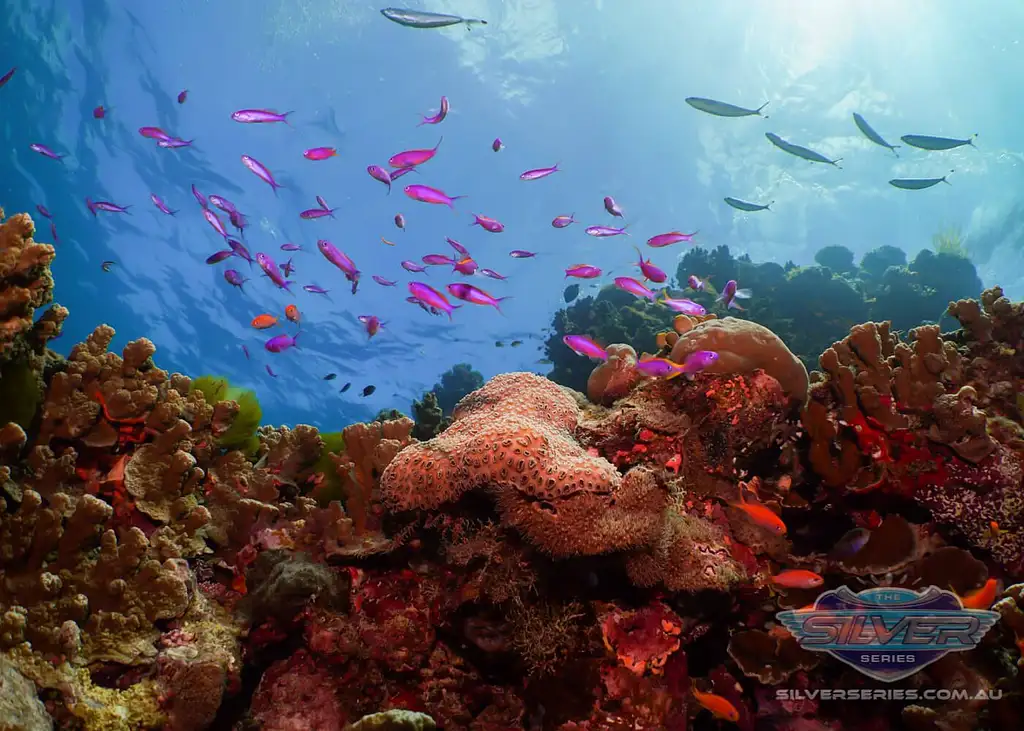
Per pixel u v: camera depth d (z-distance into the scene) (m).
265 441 3.87
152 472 2.77
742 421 2.85
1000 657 2.33
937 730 2.16
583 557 2.42
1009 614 2.12
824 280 10.29
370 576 2.85
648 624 2.55
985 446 2.61
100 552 2.47
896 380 2.87
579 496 2.29
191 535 2.74
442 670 2.70
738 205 8.34
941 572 2.51
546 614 2.51
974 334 3.49
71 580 2.31
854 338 3.00
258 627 2.69
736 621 2.76
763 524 2.60
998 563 2.64
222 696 2.25
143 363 2.97
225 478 3.28
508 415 2.66
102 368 2.87
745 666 2.54
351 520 2.93
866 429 2.85
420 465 2.36
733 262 11.29
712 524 2.83
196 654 2.32
